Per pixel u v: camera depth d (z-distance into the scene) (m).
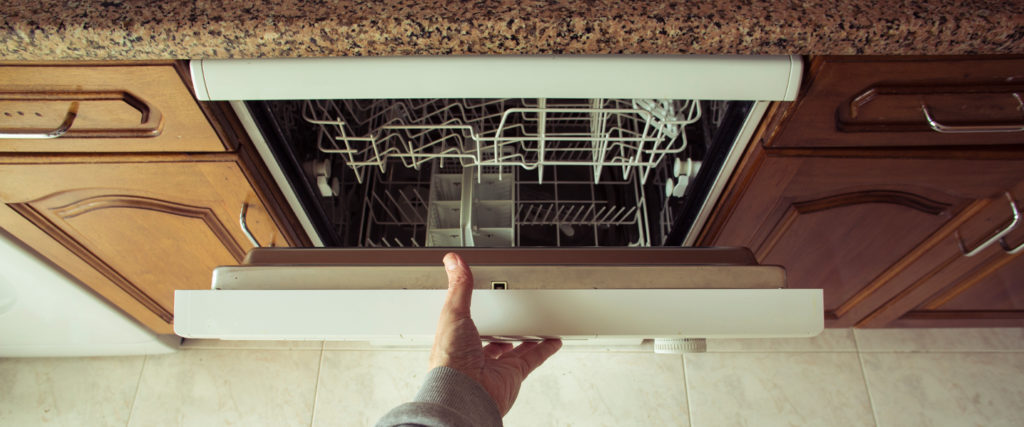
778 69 0.60
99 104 0.64
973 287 1.06
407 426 0.47
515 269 0.55
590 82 0.62
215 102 0.65
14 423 1.30
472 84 0.62
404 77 0.61
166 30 0.55
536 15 0.56
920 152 0.72
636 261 0.57
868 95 0.63
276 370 1.37
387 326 0.53
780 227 0.87
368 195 1.02
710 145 0.78
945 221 0.86
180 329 0.54
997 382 1.32
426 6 0.57
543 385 1.34
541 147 0.80
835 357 1.36
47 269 0.98
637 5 0.57
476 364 0.53
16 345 1.27
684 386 1.33
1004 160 0.73
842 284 1.07
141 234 0.90
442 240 0.97
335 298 0.53
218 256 0.94
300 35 0.56
